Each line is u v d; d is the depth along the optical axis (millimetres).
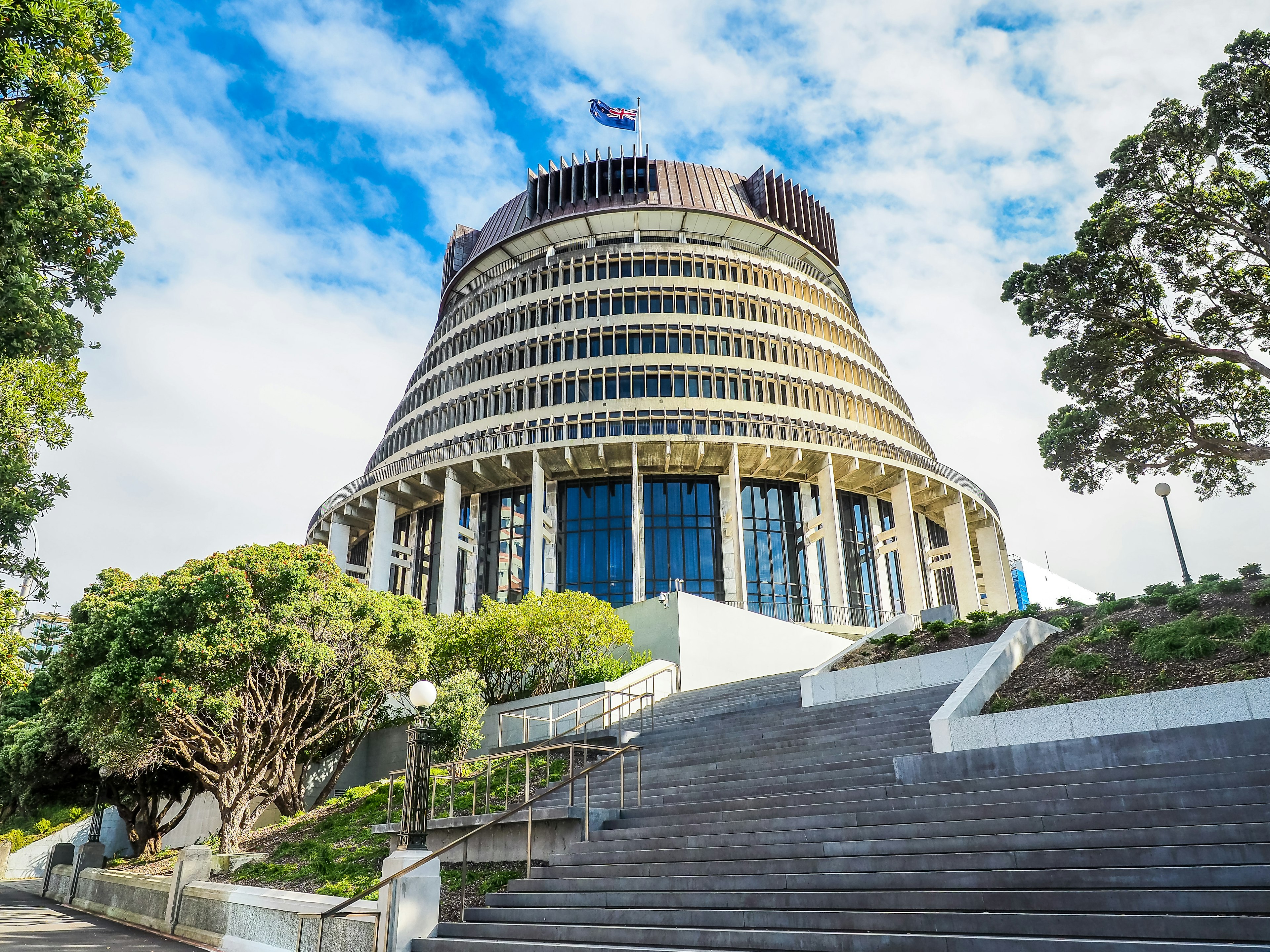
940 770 11508
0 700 30094
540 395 49781
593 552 46844
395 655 24594
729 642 30047
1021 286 24234
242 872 17016
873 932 8047
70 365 16359
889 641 20422
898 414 54906
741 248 59031
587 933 9289
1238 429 23844
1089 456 24016
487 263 60906
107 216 11773
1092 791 9547
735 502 45500
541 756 19969
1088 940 6855
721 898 9352
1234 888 7273
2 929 16531
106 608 19938
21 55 10914
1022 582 71562
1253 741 9977
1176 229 22438
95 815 28688
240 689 20938
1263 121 20641
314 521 54688
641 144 59688
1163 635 13984
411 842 11023
